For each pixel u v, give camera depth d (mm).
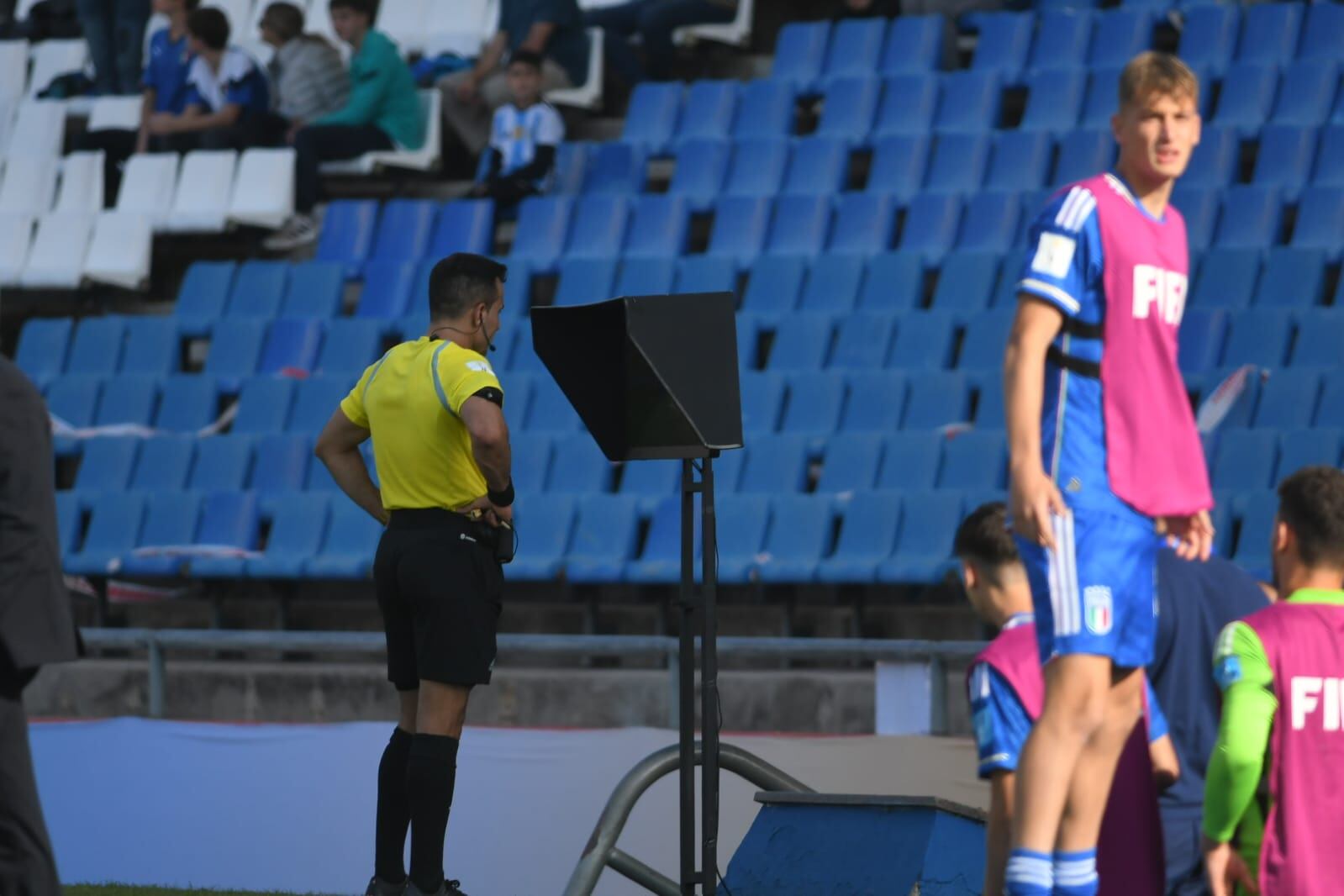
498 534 17031
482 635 16844
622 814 17594
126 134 48344
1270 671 12617
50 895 13422
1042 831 11438
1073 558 11555
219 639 26359
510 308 40719
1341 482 12969
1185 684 14547
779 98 43969
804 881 15422
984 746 13109
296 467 37781
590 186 43906
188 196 45750
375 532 35688
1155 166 11906
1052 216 11883
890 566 31297
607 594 34562
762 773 18203
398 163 45719
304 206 45250
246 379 40000
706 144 42781
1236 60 40938
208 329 42344
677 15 46719
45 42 53812
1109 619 11484
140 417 40719
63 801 25594
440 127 46625
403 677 17422
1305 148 37625
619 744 22594
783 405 36125
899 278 37750
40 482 13523
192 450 38656
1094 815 11945
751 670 31328
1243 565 29578
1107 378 11797
